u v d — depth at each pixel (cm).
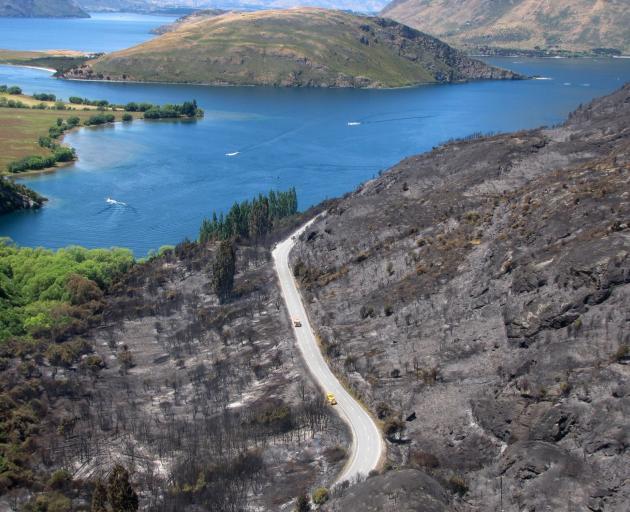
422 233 14438
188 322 13838
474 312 10950
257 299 14138
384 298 12556
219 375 11669
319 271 14850
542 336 9450
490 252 11956
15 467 9162
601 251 9831
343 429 9438
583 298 9400
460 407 9138
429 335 10944
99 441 10006
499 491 7575
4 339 12875
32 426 10244
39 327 13425
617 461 7181
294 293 14275
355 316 12525
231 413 10381
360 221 15950
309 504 7938
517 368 9094
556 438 7900
